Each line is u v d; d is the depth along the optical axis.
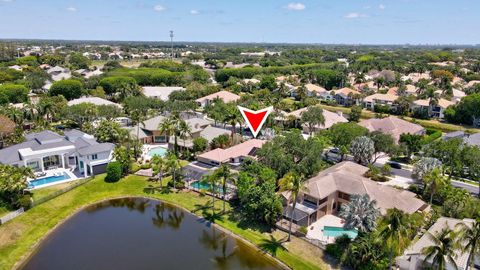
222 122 112.44
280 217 61.28
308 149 73.81
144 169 85.12
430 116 139.88
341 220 61.91
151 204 71.12
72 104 120.88
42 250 54.59
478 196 70.50
